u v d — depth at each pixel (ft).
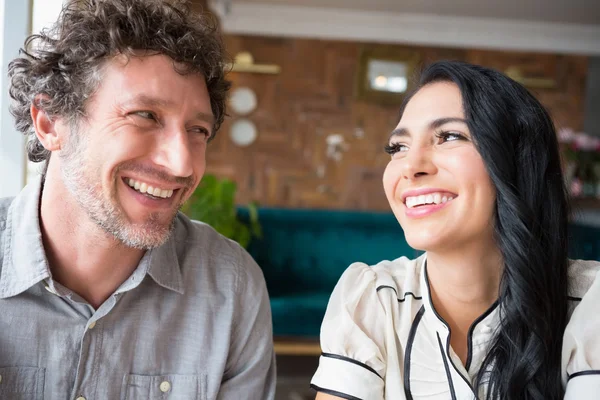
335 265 16.76
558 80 21.80
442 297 3.86
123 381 3.95
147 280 4.09
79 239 3.75
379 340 3.92
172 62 3.57
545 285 3.59
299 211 16.99
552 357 3.62
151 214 3.65
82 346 3.81
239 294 4.37
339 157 21.48
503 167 3.48
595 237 17.06
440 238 3.50
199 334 4.18
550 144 3.73
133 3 3.56
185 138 3.60
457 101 3.60
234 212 15.01
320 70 21.25
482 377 3.68
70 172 3.61
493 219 3.61
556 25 21.21
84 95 3.52
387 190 3.78
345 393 3.68
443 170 3.51
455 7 19.92
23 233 3.77
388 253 16.92
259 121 21.18
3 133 6.97
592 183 19.25
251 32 20.80
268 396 4.52
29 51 3.87
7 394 3.72
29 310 3.77
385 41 21.26
